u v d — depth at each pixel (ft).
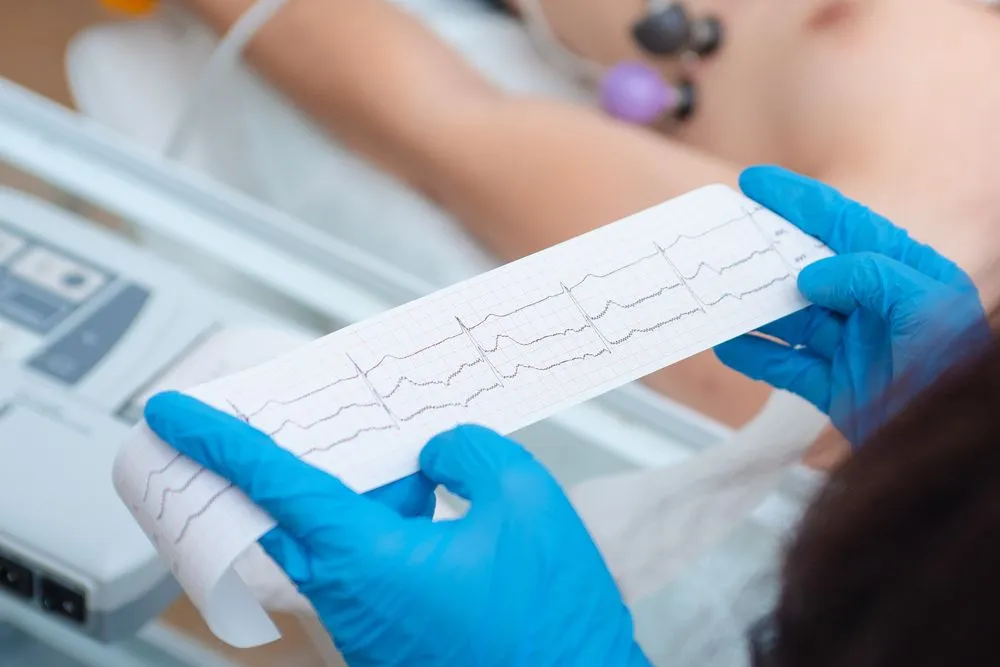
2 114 3.18
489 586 1.75
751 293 2.11
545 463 2.97
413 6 4.39
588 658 1.81
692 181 3.24
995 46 3.23
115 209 3.06
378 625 1.74
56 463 2.37
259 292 3.08
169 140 3.76
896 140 3.11
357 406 1.81
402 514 1.86
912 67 3.20
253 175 3.85
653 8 3.70
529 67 4.29
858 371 2.22
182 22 4.14
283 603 2.42
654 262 2.09
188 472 1.73
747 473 2.64
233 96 3.98
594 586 1.84
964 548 0.94
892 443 1.03
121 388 2.58
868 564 1.03
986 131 3.09
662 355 1.98
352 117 3.81
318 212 3.81
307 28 3.80
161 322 2.73
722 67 3.72
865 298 2.07
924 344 1.90
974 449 0.95
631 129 3.51
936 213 2.97
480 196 3.56
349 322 2.98
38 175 3.09
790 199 2.26
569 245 2.09
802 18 3.47
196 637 2.77
